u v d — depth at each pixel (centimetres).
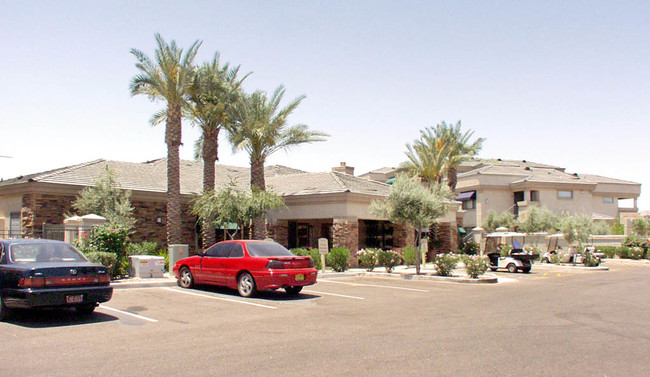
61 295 994
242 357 757
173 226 2345
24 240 1106
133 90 2342
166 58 2272
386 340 883
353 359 748
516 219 5253
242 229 2445
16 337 886
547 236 4106
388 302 1405
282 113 2533
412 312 1219
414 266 2972
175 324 1028
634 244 4522
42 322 1027
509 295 1605
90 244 1723
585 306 1347
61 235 1845
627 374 684
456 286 1911
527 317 1150
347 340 880
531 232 4606
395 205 2281
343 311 1227
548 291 1744
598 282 2155
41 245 1105
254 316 1138
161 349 806
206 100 2445
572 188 5603
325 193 2753
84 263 1073
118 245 1748
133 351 792
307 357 757
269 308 1262
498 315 1177
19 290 969
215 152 2519
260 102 2522
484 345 848
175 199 2356
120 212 2261
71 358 747
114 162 2830
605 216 5956
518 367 712
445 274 2220
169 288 1611
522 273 2806
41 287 976
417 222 2264
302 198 2867
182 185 2908
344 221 2695
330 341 872
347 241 2683
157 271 1802
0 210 2483
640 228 4928
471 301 1444
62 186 2333
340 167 3956
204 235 2425
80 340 868
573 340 895
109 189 2309
